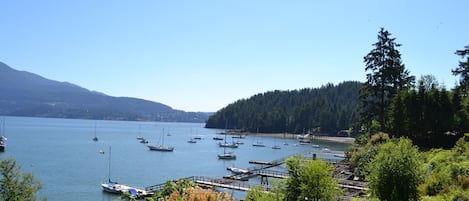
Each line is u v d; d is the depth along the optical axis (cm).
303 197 1742
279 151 12031
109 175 6262
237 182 4419
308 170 1770
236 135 19612
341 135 17538
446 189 2288
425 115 5084
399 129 5191
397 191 1862
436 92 5153
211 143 14612
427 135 5131
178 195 1372
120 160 8419
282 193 1817
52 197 4631
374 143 4566
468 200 2019
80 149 10388
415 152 1967
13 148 9975
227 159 9400
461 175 2450
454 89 5325
